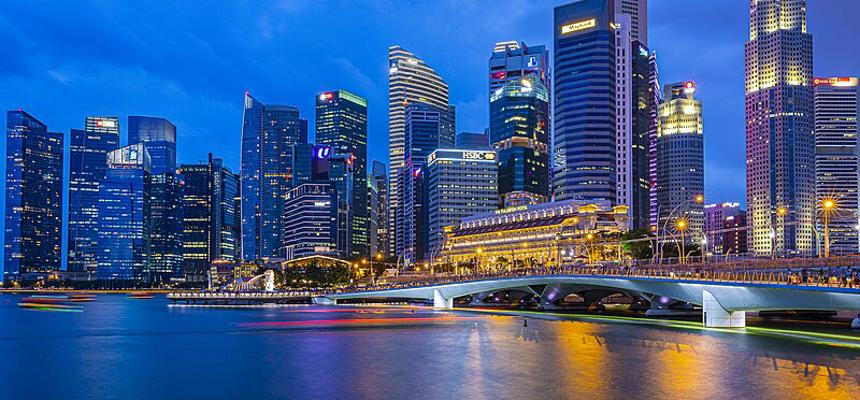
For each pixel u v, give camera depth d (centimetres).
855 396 6406
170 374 8050
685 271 12925
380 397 6606
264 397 6712
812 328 12794
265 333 13038
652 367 8056
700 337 10994
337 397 6656
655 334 11744
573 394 6594
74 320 17838
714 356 8850
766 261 12406
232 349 10406
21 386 7350
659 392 6644
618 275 14488
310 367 8469
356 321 16050
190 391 7038
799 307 10531
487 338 11525
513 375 7650
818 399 6291
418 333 12612
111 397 6788
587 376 7519
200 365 8738
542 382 7206
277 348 10456
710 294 12325
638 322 14938
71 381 7625
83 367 8631
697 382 7100
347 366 8506
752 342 10262
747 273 11619
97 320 17700
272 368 8419
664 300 17112
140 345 11081
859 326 12812
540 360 8762
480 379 7438
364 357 9300
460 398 6488
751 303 11494
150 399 6681
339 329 13725
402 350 10012
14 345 11200
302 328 14088
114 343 11438
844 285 9662
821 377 7325
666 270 13750
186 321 16875
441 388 6975
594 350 9681
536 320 15838
